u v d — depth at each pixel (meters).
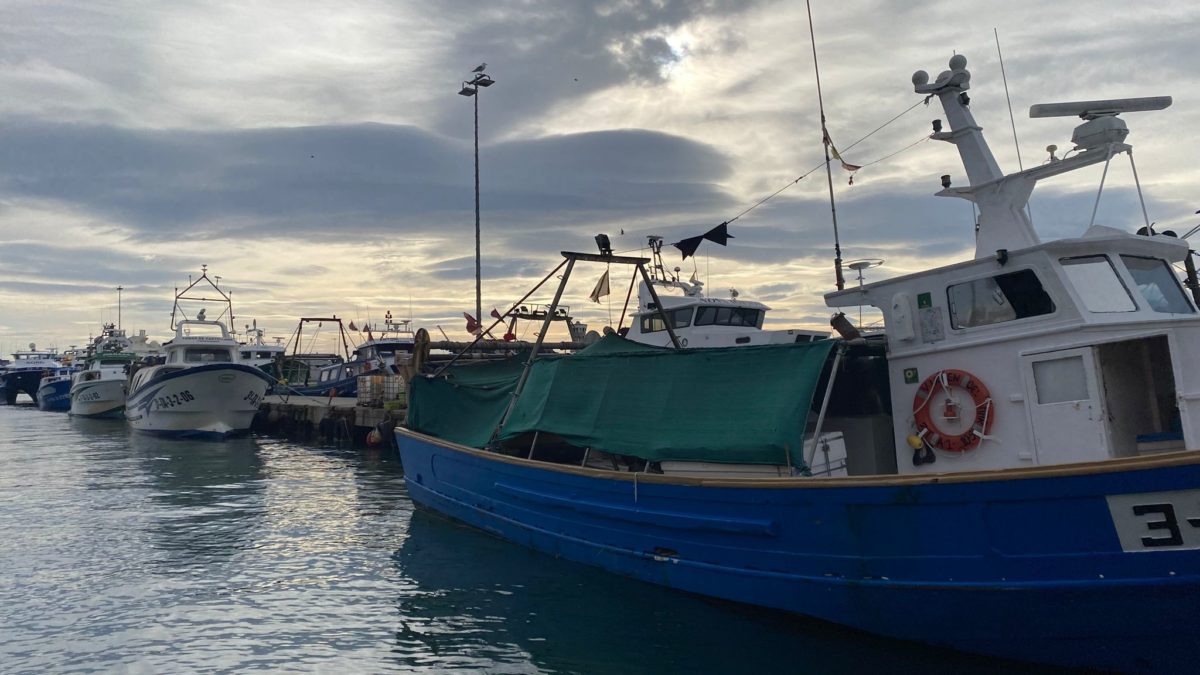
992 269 7.38
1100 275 7.05
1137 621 5.74
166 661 7.52
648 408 9.23
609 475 8.97
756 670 6.99
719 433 8.28
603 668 7.17
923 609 6.61
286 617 8.77
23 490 18.67
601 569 9.31
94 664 7.48
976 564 6.25
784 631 7.55
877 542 6.73
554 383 10.64
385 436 27.27
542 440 12.34
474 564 10.49
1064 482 5.78
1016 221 7.86
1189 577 5.42
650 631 7.95
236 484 19.42
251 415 34.44
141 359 46.19
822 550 7.07
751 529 7.51
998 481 6.03
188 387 32.56
